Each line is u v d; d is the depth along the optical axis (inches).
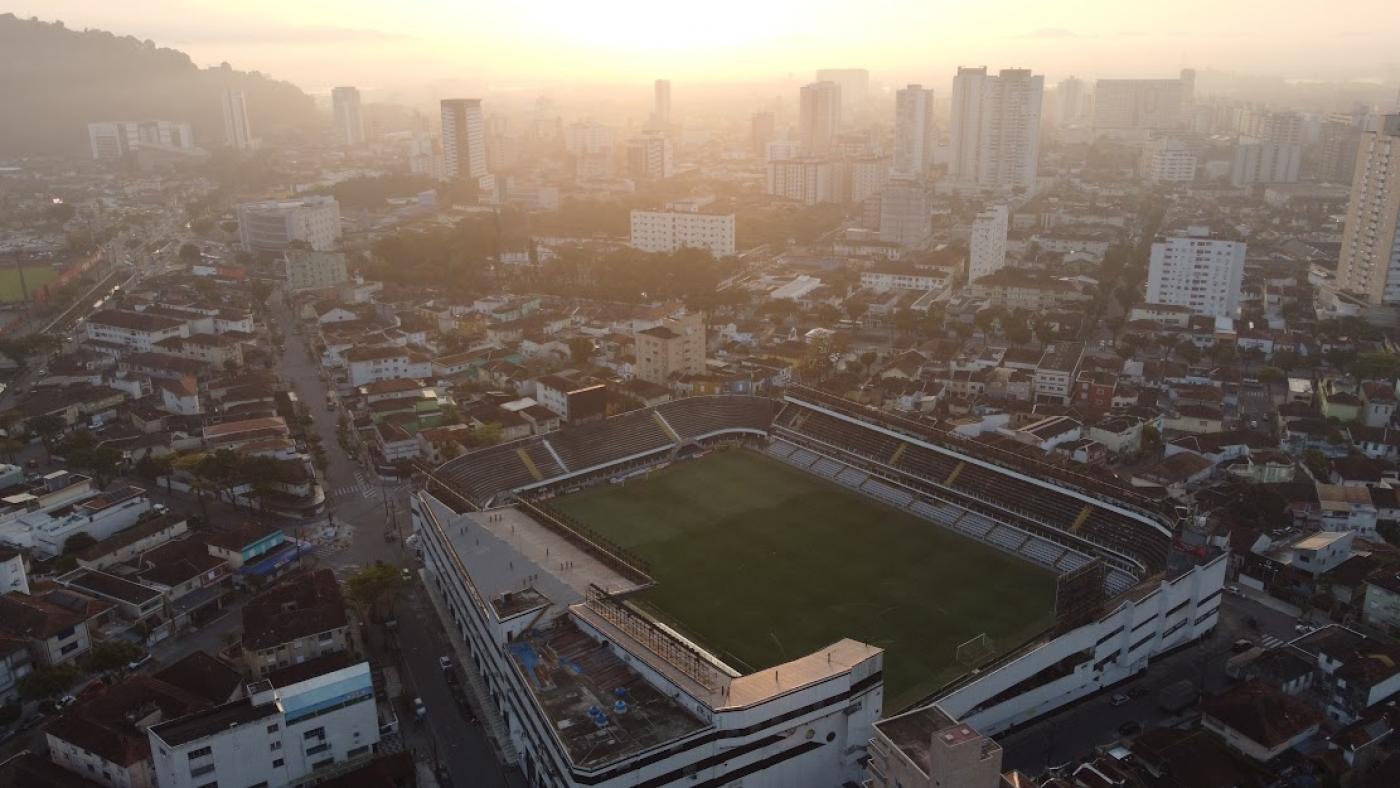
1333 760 5757.9
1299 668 6545.3
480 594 6865.2
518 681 5940.0
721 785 5506.9
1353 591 7667.3
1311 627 7367.1
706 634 7288.4
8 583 7514.8
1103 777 5511.8
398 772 5757.9
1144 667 6943.9
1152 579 7308.1
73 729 5935.0
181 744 5452.8
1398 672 6338.6
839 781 5949.8
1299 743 5994.1
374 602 7534.5
